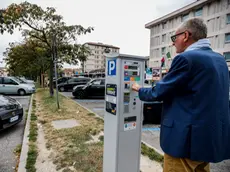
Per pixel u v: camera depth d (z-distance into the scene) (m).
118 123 1.75
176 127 1.15
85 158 2.62
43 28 7.96
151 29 30.86
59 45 8.50
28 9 7.26
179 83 1.12
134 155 1.93
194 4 22.27
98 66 63.56
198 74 1.07
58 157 2.67
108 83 1.85
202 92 1.06
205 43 1.22
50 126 4.25
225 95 1.15
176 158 1.20
